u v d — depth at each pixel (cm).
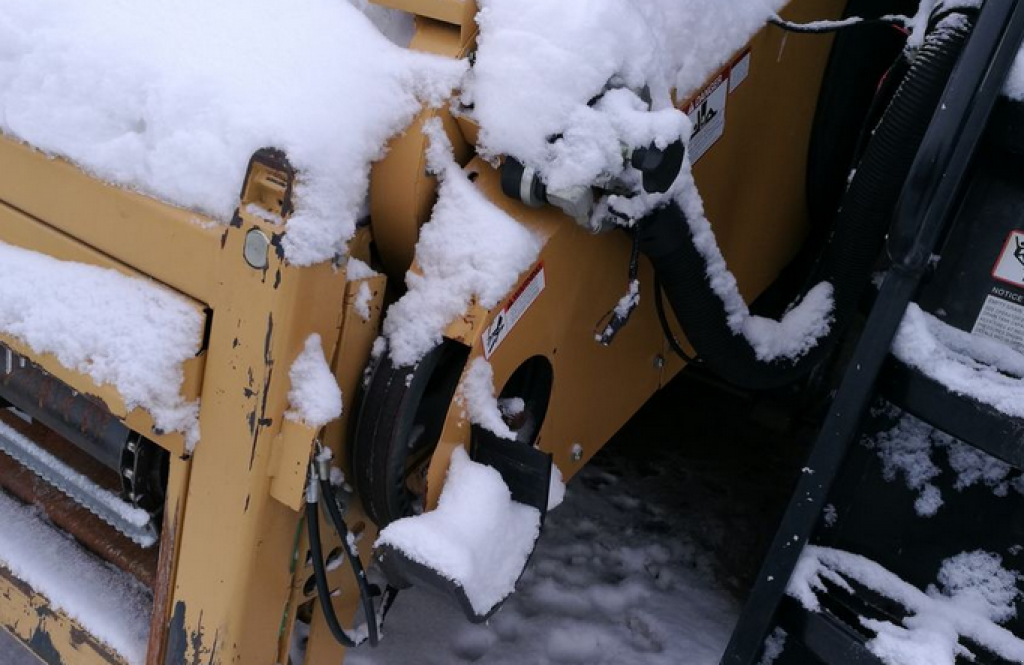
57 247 145
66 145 139
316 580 136
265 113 125
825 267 183
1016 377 127
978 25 120
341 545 148
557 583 234
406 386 134
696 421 297
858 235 174
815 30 167
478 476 136
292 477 129
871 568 135
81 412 146
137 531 148
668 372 192
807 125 197
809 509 135
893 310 127
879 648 127
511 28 132
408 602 219
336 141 125
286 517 136
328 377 129
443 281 133
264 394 127
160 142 131
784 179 198
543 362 152
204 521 136
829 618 132
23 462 162
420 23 139
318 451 130
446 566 126
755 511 264
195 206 129
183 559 139
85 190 139
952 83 121
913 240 124
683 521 259
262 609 139
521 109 130
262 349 126
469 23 135
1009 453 120
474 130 135
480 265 131
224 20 138
